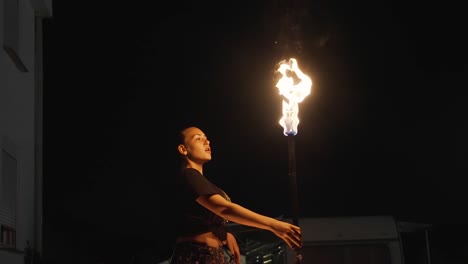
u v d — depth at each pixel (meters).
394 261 13.47
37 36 12.10
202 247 3.49
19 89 9.75
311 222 13.66
